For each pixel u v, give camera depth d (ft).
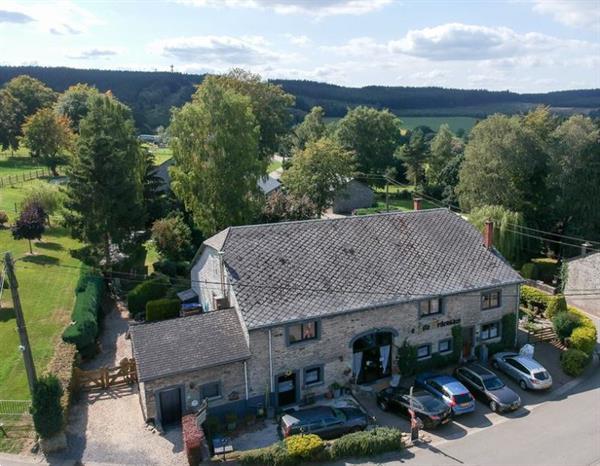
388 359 104.06
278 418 90.99
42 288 138.00
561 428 88.22
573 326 119.85
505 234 184.44
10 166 299.17
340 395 98.17
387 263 106.93
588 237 205.16
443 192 314.76
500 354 110.01
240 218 170.91
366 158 350.23
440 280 106.52
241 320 92.84
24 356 77.41
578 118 216.95
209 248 113.39
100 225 141.08
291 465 77.46
